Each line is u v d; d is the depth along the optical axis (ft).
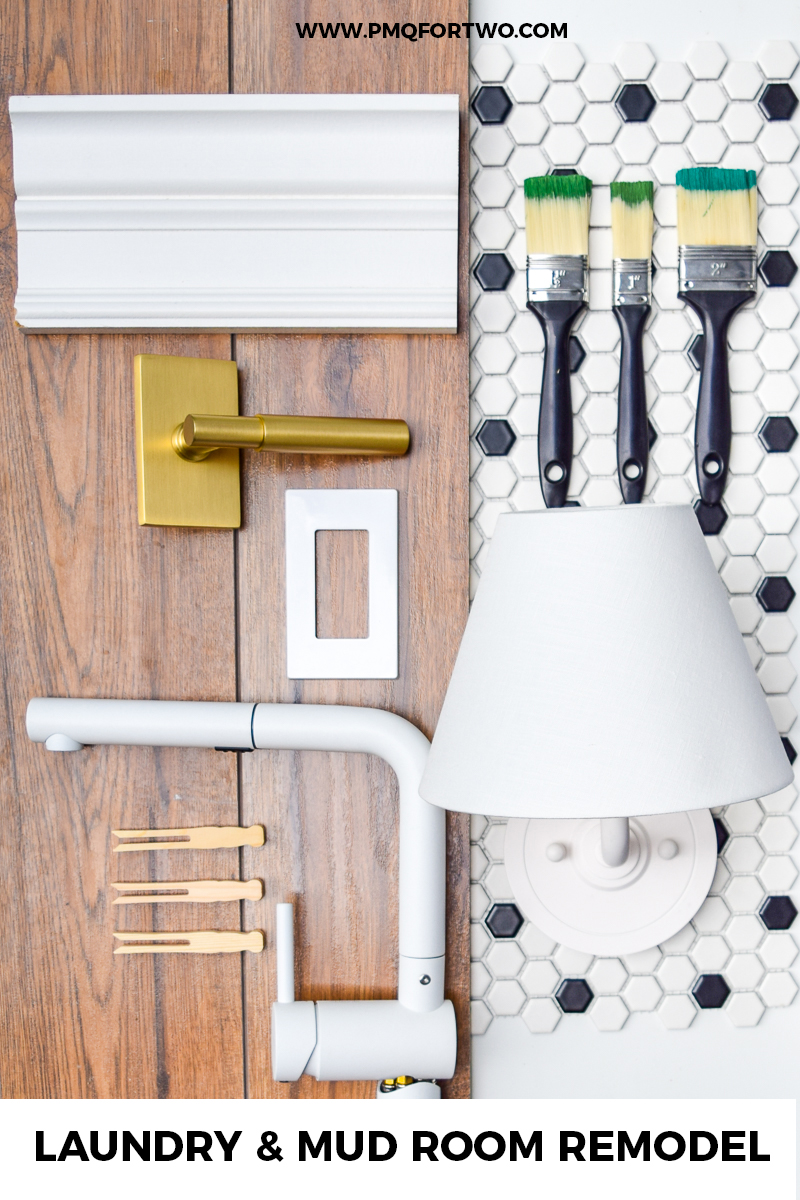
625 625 1.78
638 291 2.50
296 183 2.35
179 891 2.51
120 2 2.43
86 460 2.50
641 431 2.52
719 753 1.76
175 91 2.45
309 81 2.45
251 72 2.45
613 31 2.52
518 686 1.82
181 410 2.39
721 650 1.85
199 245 2.38
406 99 2.30
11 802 2.51
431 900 2.35
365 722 2.34
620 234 2.49
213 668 2.51
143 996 2.52
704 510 2.57
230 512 2.45
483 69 2.51
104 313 2.39
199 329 2.43
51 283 2.39
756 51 2.53
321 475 2.49
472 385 2.54
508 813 1.75
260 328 2.42
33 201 2.38
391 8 2.44
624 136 2.53
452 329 2.42
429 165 2.34
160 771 2.52
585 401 2.55
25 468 2.49
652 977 2.60
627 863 2.51
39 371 2.49
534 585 1.86
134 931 2.52
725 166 2.54
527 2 2.51
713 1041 2.61
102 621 2.50
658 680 1.76
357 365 2.48
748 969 2.61
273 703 2.46
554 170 2.52
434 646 2.50
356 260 2.38
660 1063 2.61
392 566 2.49
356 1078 2.33
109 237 2.39
